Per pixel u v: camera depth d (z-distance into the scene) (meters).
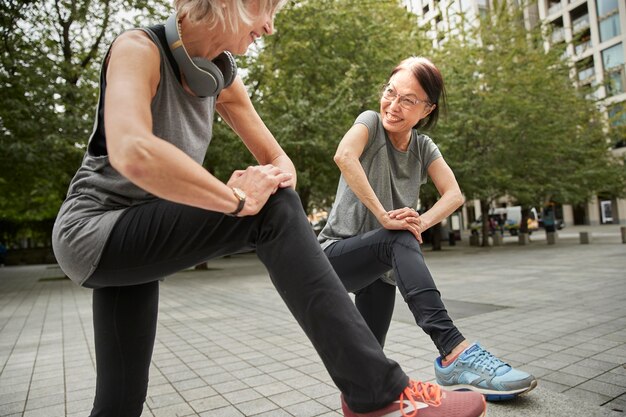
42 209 17.69
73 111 10.51
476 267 10.49
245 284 9.97
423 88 1.89
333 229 1.98
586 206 37.47
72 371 3.39
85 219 1.12
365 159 1.99
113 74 0.98
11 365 3.63
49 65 10.16
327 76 13.07
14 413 2.48
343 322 1.00
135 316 1.31
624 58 31.06
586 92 20.22
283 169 1.40
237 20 1.09
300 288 1.00
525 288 6.62
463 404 1.08
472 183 15.96
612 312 4.47
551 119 16.52
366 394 1.02
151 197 1.13
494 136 15.95
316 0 12.54
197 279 11.63
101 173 1.15
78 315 6.45
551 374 2.62
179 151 0.91
